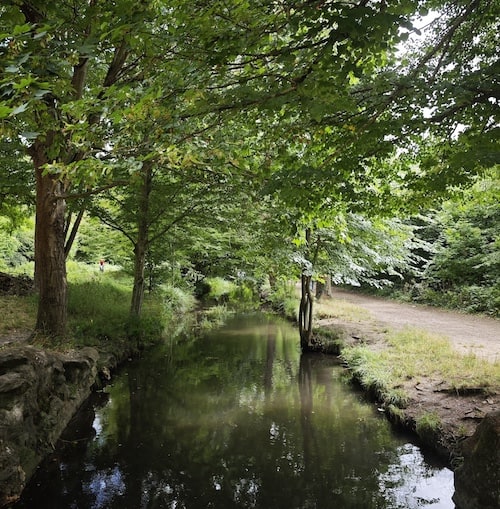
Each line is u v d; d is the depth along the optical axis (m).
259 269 15.01
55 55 4.21
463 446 5.70
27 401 6.29
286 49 4.09
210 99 4.72
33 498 5.71
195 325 18.22
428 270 21.86
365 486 6.02
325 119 5.66
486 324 14.76
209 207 12.45
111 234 19.08
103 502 5.69
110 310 13.79
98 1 4.19
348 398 9.38
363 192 7.18
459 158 5.09
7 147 9.27
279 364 12.38
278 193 6.08
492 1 5.58
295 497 5.82
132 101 4.49
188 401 9.36
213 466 6.61
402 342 11.63
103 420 8.20
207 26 3.92
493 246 18.11
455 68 5.58
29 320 11.24
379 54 4.76
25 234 26.62
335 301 20.58
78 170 4.80
